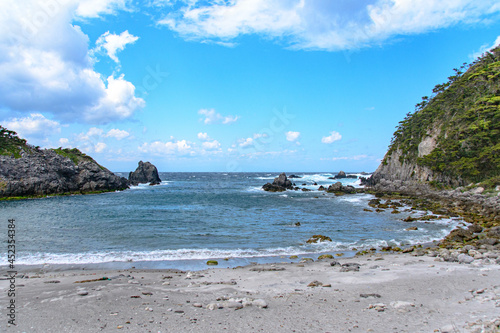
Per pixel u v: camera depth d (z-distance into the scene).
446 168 69.88
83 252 21.53
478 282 12.16
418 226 33.19
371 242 25.41
